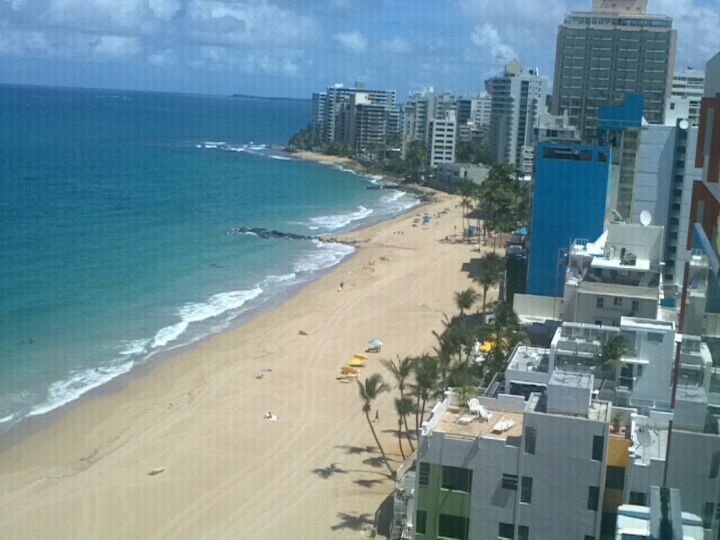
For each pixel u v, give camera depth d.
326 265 180.75
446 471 52.03
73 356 115.50
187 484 79.88
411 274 171.25
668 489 33.06
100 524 72.75
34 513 74.56
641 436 49.75
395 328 132.62
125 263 173.25
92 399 101.19
